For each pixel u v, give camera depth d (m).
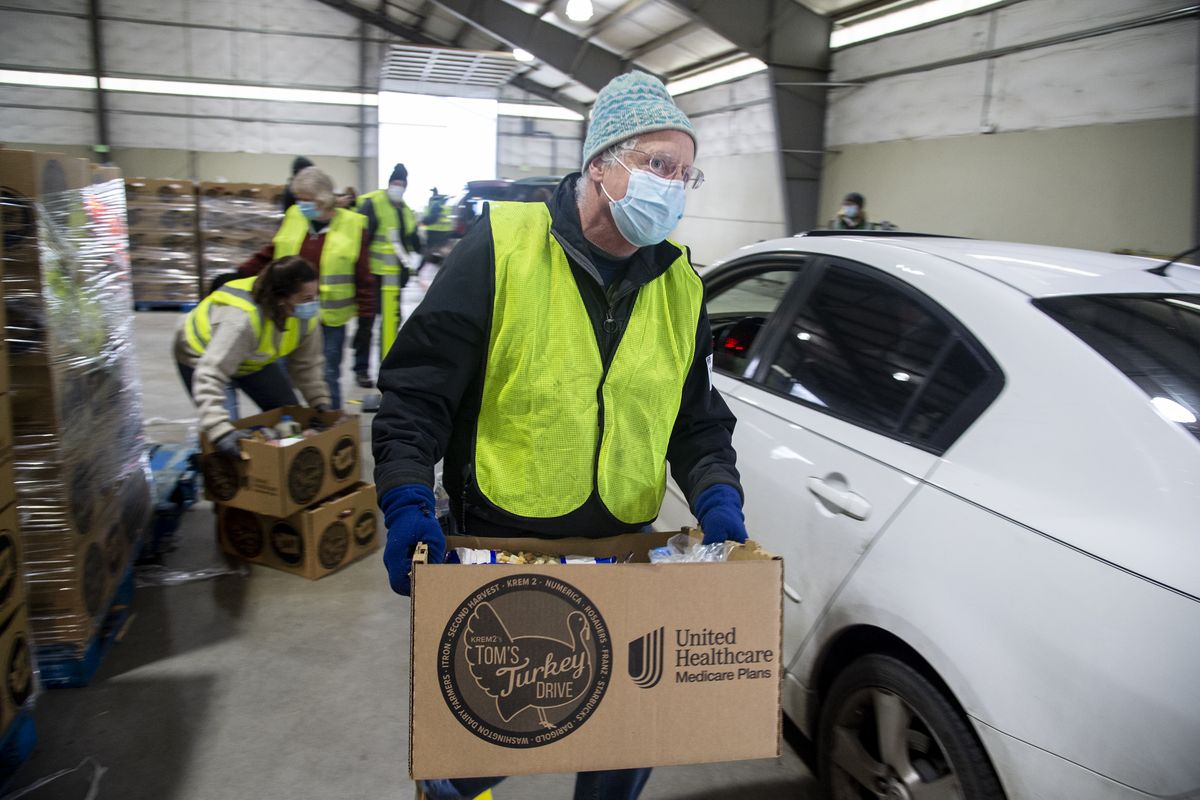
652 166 1.25
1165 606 1.27
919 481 1.74
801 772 2.29
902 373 1.96
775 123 10.61
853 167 10.30
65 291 2.37
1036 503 1.51
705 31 12.55
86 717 2.39
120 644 2.79
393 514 1.20
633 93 1.26
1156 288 1.95
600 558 1.38
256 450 3.15
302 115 17.44
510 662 1.11
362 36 17.45
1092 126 6.93
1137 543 1.35
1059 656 1.37
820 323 2.35
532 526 1.37
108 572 2.73
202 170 17.02
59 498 2.37
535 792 2.18
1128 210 6.63
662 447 1.43
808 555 1.99
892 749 1.74
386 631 2.96
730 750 1.19
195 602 3.11
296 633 2.91
